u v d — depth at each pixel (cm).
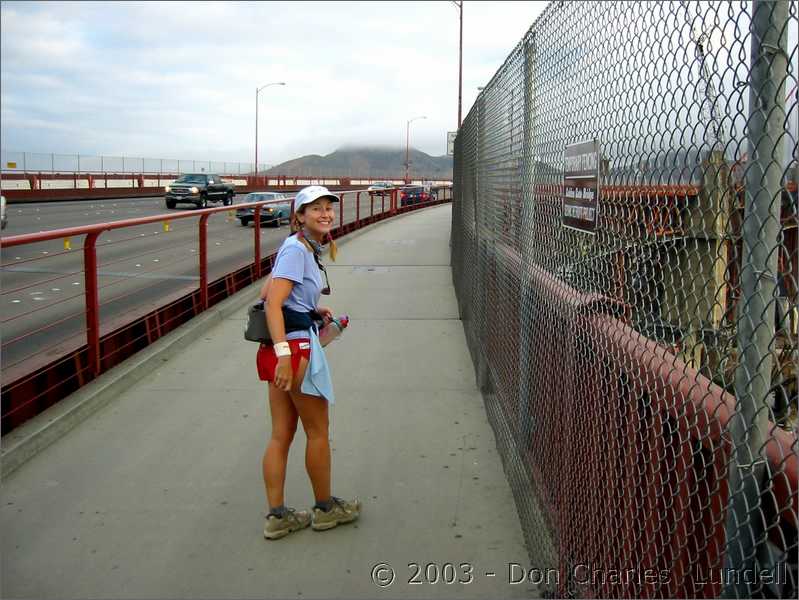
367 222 2345
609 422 254
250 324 365
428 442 507
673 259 199
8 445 467
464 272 856
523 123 400
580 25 281
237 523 397
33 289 1164
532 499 363
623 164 229
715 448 180
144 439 512
